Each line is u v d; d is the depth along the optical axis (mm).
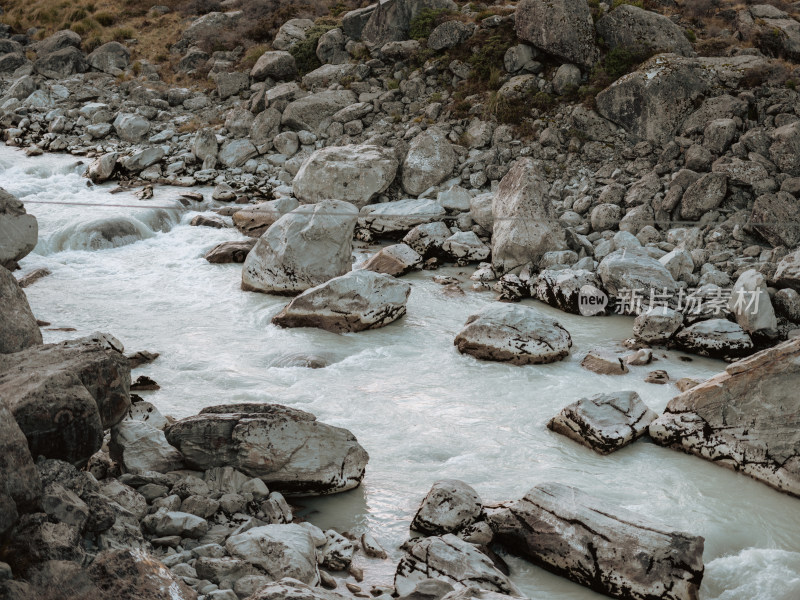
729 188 17719
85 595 5516
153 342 12906
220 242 18234
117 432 8008
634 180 19188
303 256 15102
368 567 7363
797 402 9141
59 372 6832
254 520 7508
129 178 22250
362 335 13555
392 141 21859
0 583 5305
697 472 9508
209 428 8008
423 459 9586
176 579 5988
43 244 17188
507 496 8750
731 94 20047
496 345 12570
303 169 20031
